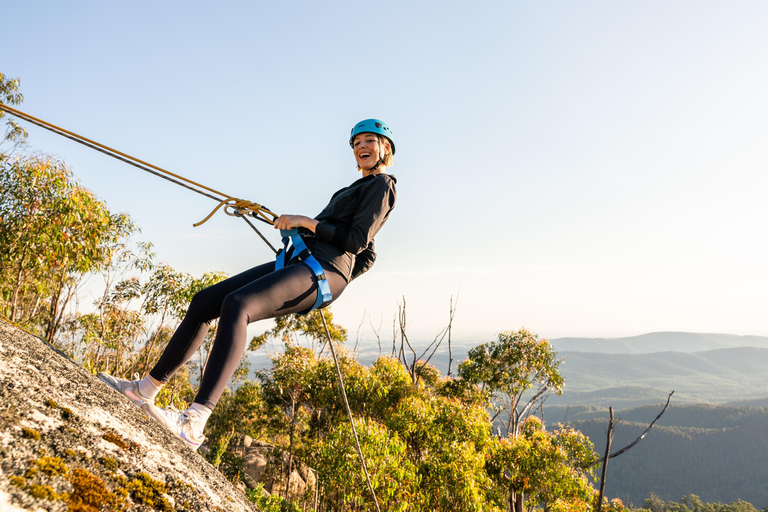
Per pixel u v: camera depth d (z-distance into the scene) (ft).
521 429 68.13
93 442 3.14
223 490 4.30
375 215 5.92
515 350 66.90
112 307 40.16
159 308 41.04
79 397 3.70
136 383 5.30
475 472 36.42
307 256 5.74
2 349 3.61
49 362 4.11
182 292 40.50
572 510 46.78
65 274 31.91
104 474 2.92
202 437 5.06
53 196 26.58
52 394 3.38
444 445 37.60
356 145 6.82
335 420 51.11
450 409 44.88
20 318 32.12
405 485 32.50
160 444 4.07
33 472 2.48
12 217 25.86
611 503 51.06
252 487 62.23
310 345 63.00
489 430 48.93
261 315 5.31
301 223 5.78
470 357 70.44
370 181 6.15
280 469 66.13
